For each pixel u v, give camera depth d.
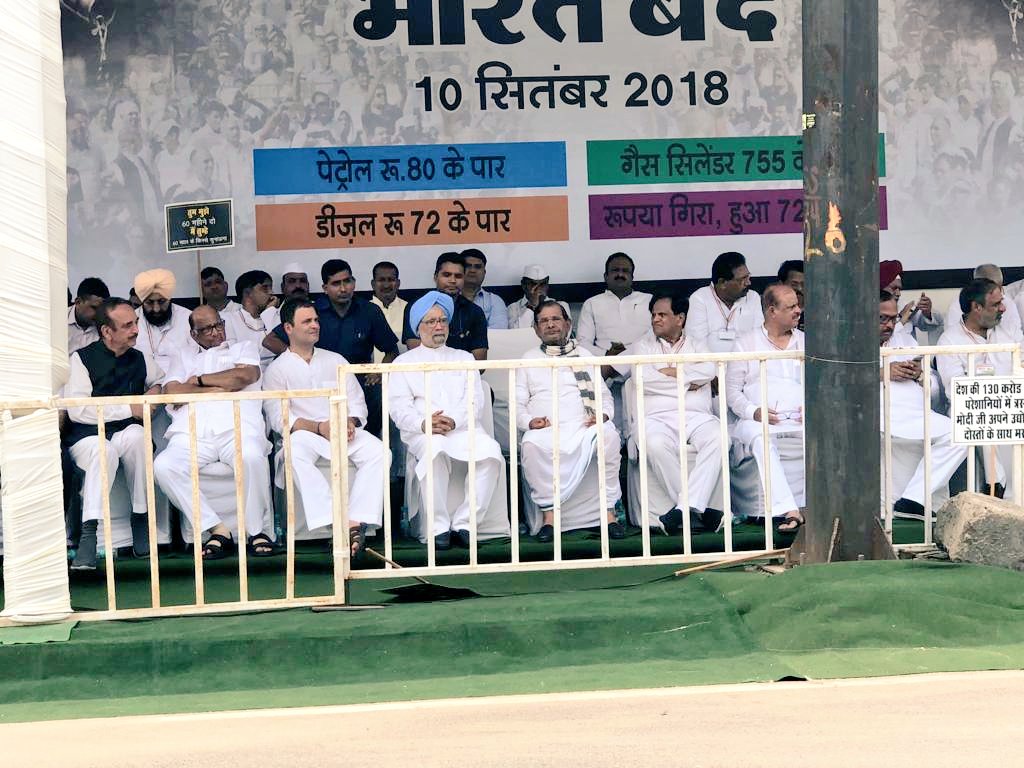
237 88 8.09
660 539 7.18
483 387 7.55
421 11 8.16
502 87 8.20
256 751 4.18
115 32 8.02
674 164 8.31
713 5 8.30
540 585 6.01
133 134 8.05
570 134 8.25
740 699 4.66
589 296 8.27
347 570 5.89
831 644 5.21
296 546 7.29
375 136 8.16
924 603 5.29
